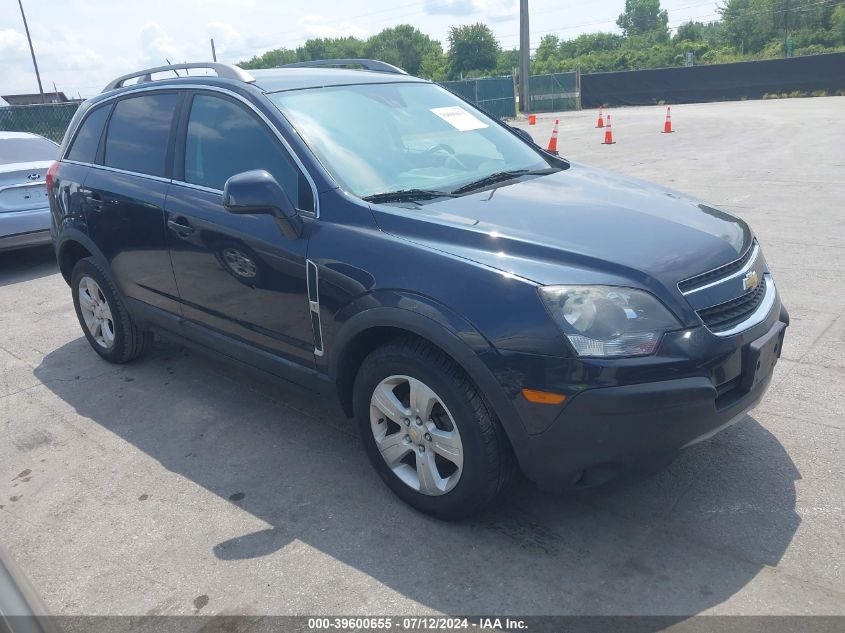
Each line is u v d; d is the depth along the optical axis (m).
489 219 2.97
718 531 2.88
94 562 2.96
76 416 4.31
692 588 2.58
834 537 2.79
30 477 3.67
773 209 8.45
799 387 4.02
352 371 3.26
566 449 2.59
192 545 3.03
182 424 4.11
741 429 3.62
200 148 3.90
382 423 3.16
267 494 3.36
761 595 2.52
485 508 2.95
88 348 5.46
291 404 4.29
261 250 3.40
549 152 4.33
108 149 4.60
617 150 15.74
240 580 2.79
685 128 20.25
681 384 2.53
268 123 3.54
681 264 2.73
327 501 3.27
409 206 3.13
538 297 2.57
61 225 4.91
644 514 3.02
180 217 3.86
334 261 3.08
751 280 2.94
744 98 35.62
